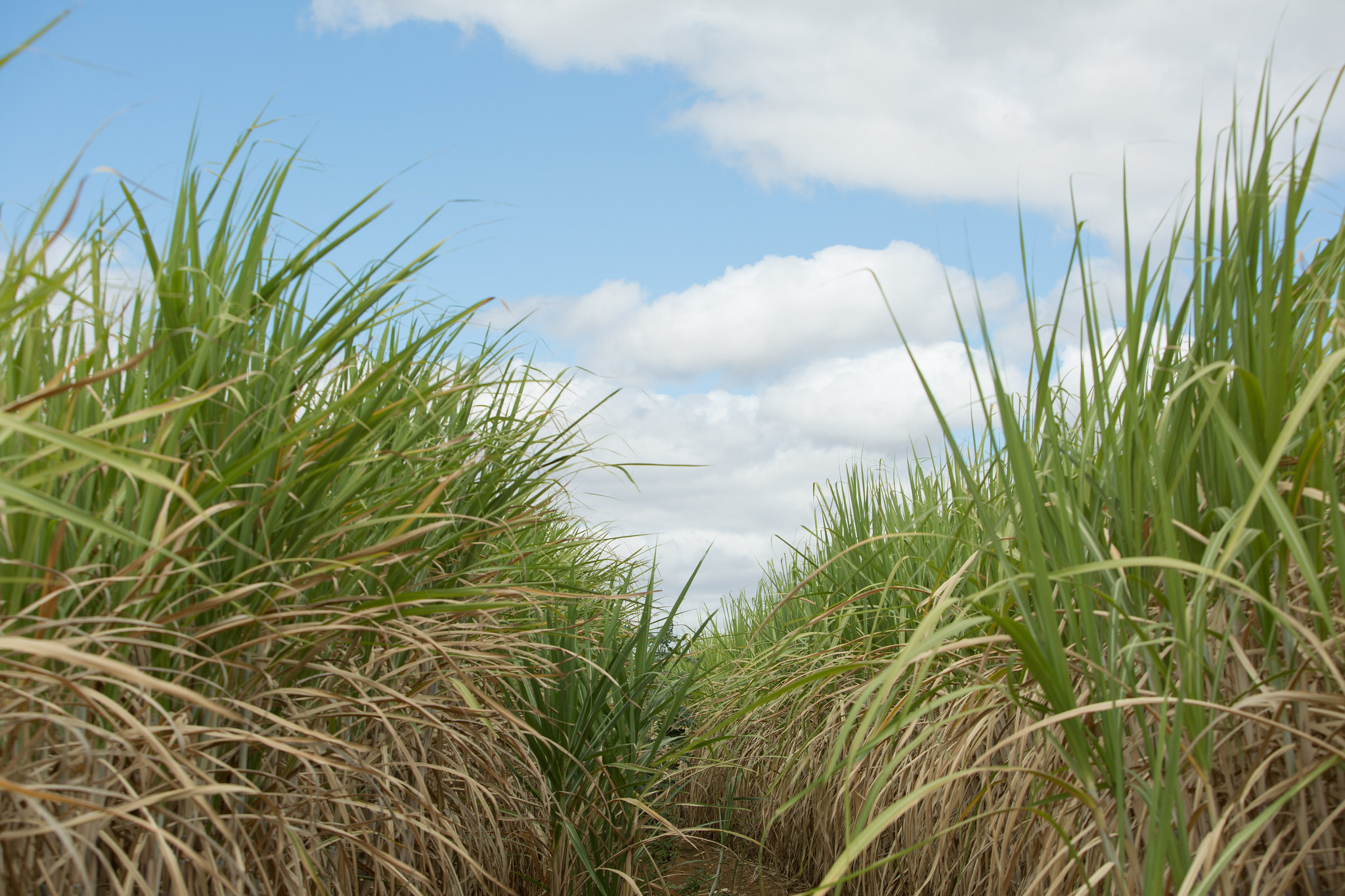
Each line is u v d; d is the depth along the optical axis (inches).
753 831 176.6
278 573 63.3
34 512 49.1
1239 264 55.7
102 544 56.4
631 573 150.8
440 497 83.6
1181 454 58.8
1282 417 52.8
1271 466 40.7
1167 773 46.4
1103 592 58.1
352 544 73.5
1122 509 59.3
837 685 148.0
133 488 57.6
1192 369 60.0
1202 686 53.8
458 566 99.7
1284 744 53.0
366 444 71.7
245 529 60.9
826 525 170.1
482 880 96.0
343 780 75.5
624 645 118.7
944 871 95.2
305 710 65.1
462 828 90.7
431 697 90.0
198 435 59.9
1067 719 51.9
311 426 58.3
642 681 116.9
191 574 58.4
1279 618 49.9
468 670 87.5
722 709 166.2
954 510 123.6
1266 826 53.2
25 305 46.1
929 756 95.7
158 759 52.1
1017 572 71.8
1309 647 52.4
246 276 64.7
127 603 51.9
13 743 48.6
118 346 62.9
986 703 79.1
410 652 87.7
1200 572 43.2
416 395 78.5
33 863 49.8
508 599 96.5
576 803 109.5
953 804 81.1
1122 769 50.0
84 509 55.7
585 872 107.3
